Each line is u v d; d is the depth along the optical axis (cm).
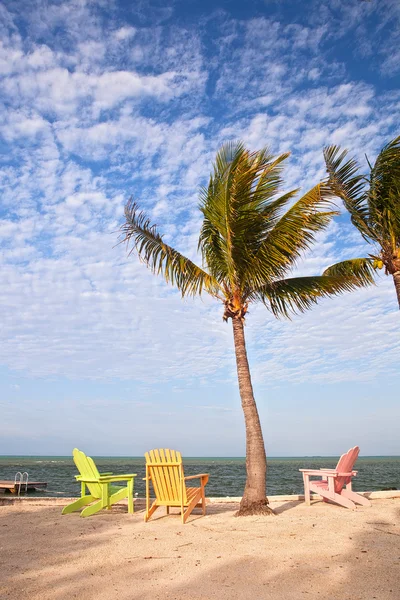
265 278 897
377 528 642
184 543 573
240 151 814
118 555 516
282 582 412
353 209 1003
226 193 821
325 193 861
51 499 1046
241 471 4481
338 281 1012
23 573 450
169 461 761
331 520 712
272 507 901
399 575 423
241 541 576
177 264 949
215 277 955
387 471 4403
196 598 375
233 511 877
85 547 559
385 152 916
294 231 880
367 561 470
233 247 889
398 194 937
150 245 970
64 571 455
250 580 420
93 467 868
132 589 399
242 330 914
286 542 564
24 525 728
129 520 776
